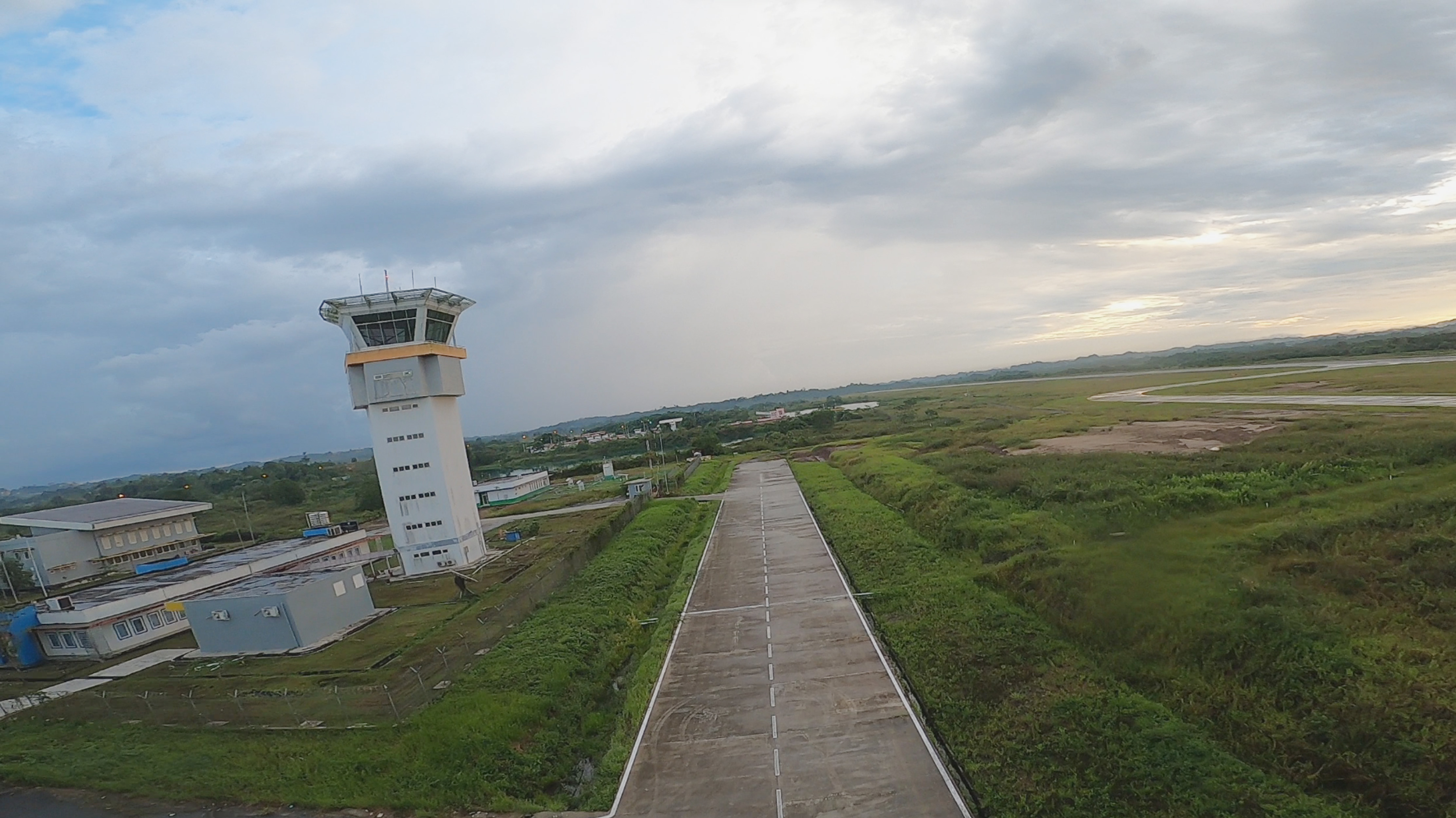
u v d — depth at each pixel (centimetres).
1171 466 4650
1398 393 7662
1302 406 7525
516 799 2120
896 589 3547
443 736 2402
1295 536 2755
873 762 2072
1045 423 9031
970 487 5144
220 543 7700
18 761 2586
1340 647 1961
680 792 2034
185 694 3120
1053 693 2264
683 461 12081
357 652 3481
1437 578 2236
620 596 4041
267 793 2212
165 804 2231
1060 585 2892
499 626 3506
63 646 3944
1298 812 1548
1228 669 2094
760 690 2644
